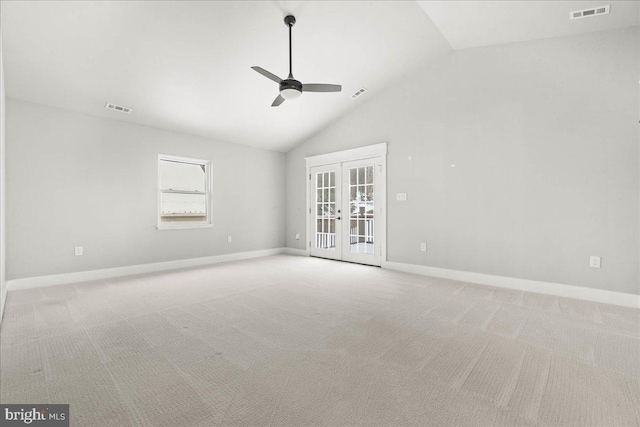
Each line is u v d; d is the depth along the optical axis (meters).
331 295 3.42
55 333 2.37
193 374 1.79
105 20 2.84
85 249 4.11
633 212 3.00
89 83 3.59
